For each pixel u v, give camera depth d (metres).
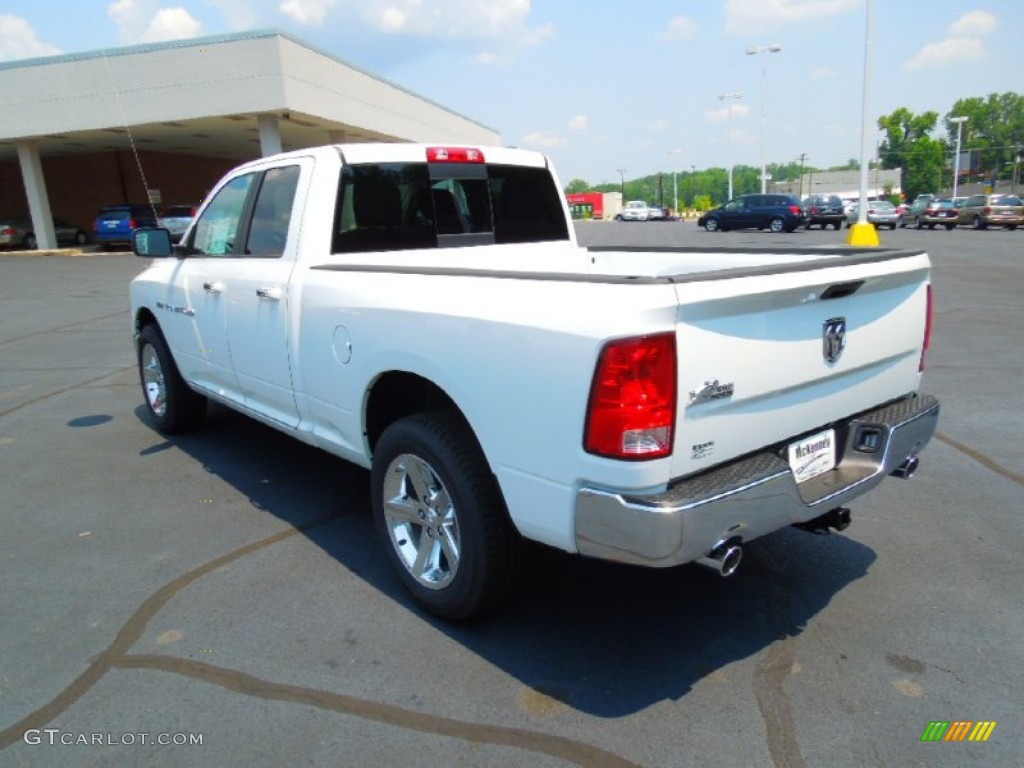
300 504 4.53
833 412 3.04
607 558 2.47
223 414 6.52
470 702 2.71
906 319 3.31
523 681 2.83
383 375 3.34
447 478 3.00
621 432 2.34
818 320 2.82
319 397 3.77
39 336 10.55
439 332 2.92
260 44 22.17
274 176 4.25
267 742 2.53
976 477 4.70
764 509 2.59
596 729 2.56
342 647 3.05
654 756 2.44
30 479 5.00
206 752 2.49
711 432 2.51
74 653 3.04
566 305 2.47
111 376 8.04
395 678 2.85
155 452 5.52
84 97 24.14
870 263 2.96
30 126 25.20
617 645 3.05
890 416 3.23
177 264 5.23
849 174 93.38
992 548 3.80
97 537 4.10
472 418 2.83
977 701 2.67
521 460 2.66
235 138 30.11
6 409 6.78
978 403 6.21
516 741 2.52
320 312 3.61
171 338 5.37
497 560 2.96
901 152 113.50
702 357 2.42
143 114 23.69
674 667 2.90
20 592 3.52
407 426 3.16
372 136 32.19
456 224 4.52
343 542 4.01
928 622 3.17
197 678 2.87
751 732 2.54
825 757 2.42
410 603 3.39
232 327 4.45
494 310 2.70
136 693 2.79
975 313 10.56
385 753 2.47
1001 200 32.38
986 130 115.94
